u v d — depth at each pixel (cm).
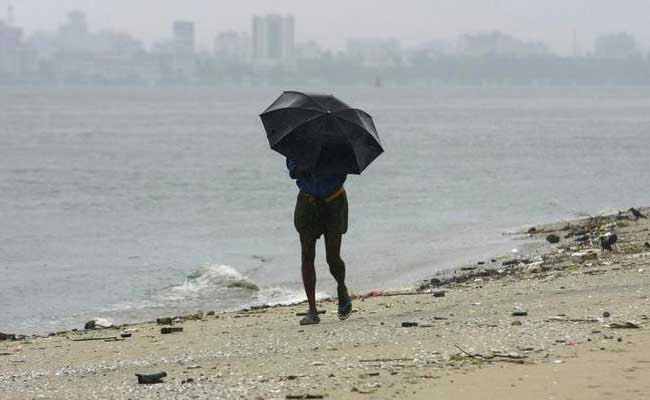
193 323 4312
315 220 3728
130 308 5925
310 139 3491
